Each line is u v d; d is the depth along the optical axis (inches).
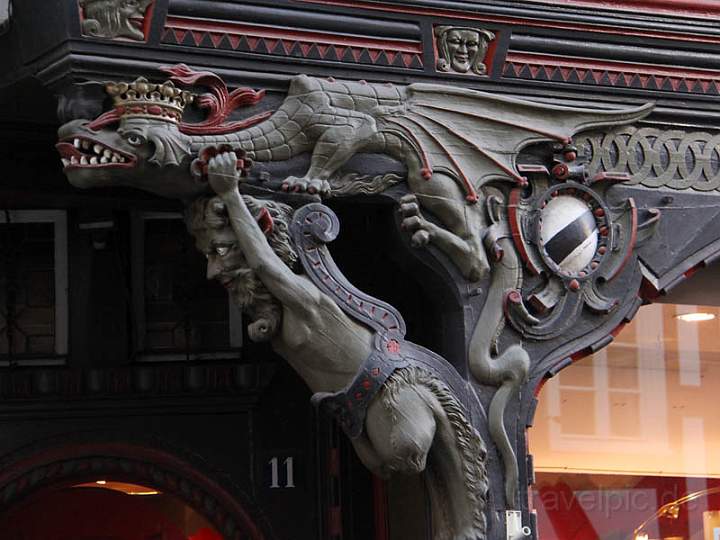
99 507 533.6
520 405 439.5
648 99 459.2
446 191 433.4
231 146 411.8
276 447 510.0
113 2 404.2
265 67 420.8
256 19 418.3
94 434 503.8
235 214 410.0
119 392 503.2
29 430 501.4
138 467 506.0
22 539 523.5
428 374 424.2
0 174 477.1
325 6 425.1
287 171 421.1
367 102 427.8
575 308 447.2
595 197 450.0
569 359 446.0
